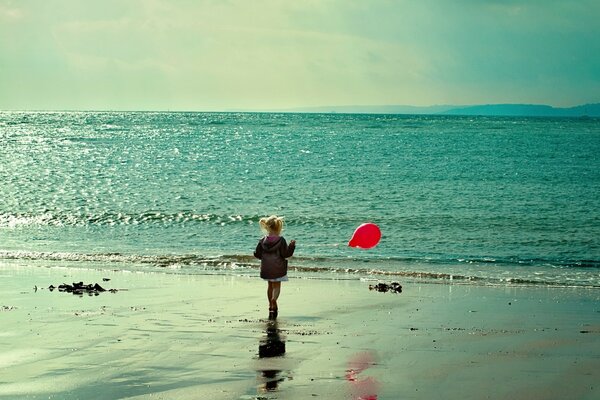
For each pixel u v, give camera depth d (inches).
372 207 1131.9
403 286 584.4
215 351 356.2
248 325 422.6
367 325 427.5
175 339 381.4
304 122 6427.2
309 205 1152.8
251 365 328.8
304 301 508.7
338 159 2124.8
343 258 732.0
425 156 2269.9
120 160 2092.8
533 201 1216.8
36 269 643.5
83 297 506.6
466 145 2935.5
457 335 401.4
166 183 1476.4
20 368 318.7
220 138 3437.5
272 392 286.5
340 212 1075.3
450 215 1050.7
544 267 699.4
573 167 1903.3
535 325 432.1
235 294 529.3
